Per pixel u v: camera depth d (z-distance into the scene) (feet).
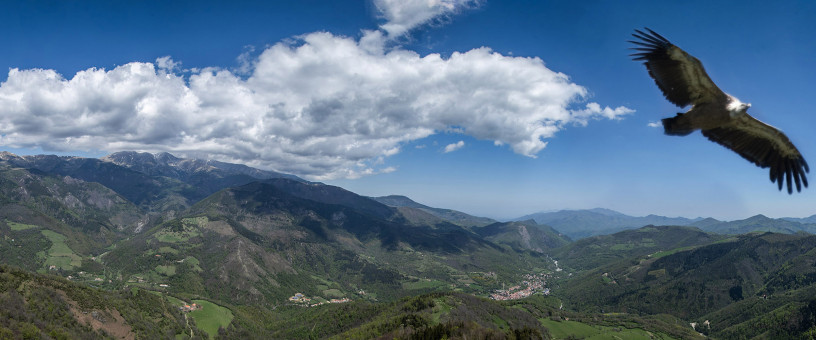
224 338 429.38
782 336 508.94
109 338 295.48
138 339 324.60
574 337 446.19
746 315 629.92
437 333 281.74
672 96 32.63
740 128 31.24
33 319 253.03
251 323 504.43
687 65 31.30
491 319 428.15
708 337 542.16
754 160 31.35
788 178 30.17
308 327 489.26
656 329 510.99
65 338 254.68
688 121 31.12
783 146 30.37
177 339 375.04
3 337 212.64
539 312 540.93
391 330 355.77
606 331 479.82
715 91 30.91
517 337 264.52
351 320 472.44
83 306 318.86
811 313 505.66
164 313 408.87
